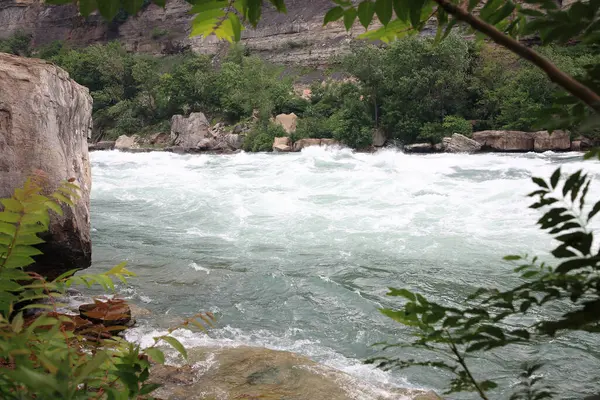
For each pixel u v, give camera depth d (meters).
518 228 10.98
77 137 5.73
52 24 73.56
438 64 37.22
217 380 4.27
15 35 73.06
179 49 64.31
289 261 8.99
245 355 4.77
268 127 42.47
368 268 8.52
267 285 7.61
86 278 1.65
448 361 4.99
